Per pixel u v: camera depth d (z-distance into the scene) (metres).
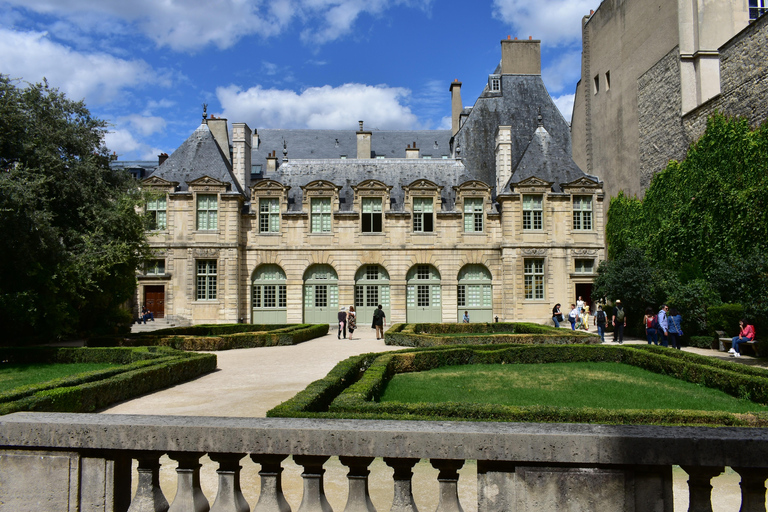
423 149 63.22
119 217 26.69
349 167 46.28
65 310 24.77
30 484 5.02
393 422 5.02
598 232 42.94
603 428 4.69
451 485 4.77
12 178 21.78
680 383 16.23
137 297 42.19
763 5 34.19
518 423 4.95
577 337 25.98
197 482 5.14
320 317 43.16
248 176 47.28
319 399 10.53
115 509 4.97
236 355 24.59
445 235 43.28
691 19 34.47
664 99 36.22
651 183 36.78
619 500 4.44
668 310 30.25
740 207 27.94
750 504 4.38
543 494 4.50
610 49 44.09
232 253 41.78
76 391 12.01
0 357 21.22
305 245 43.03
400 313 42.75
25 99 24.67
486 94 54.53
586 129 48.19
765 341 22.92
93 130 28.20
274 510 4.84
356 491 4.84
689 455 4.30
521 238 42.12
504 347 22.03
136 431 4.86
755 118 27.92
